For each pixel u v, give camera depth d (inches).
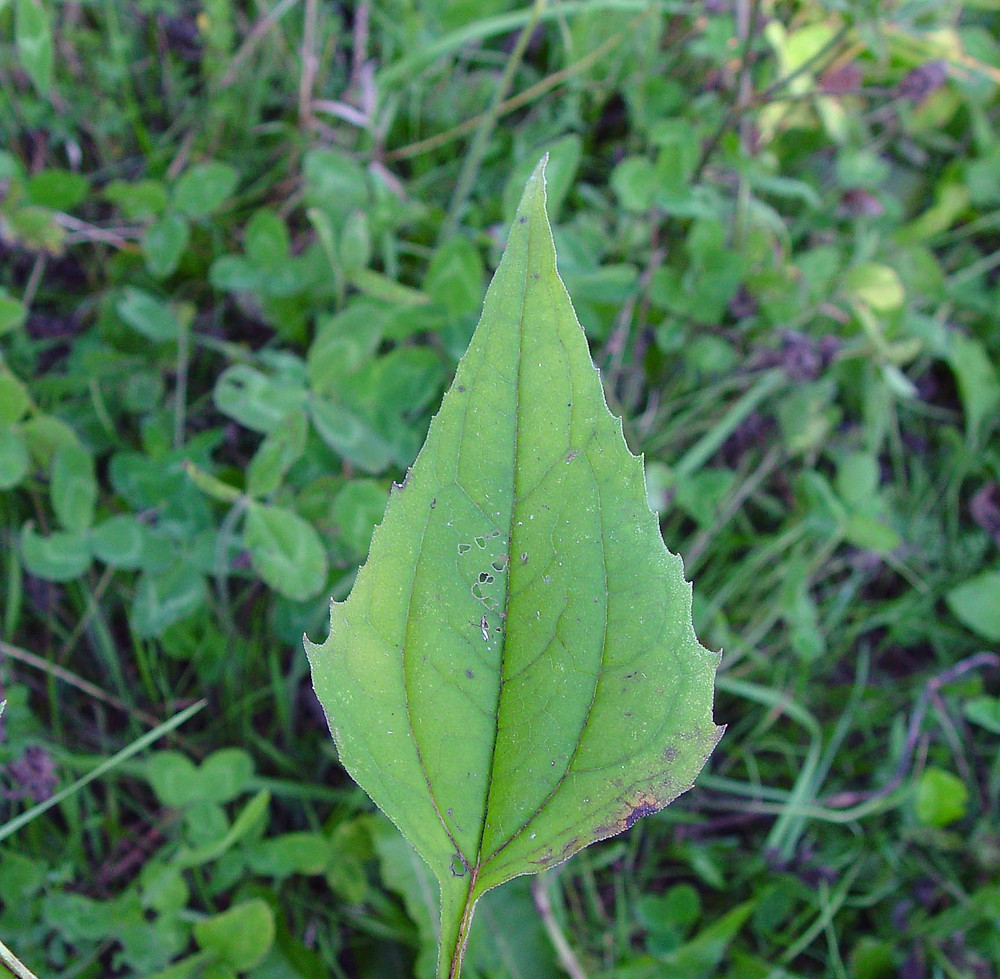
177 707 13.5
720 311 16.0
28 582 13.5
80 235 14.9
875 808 14.2
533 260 5.5
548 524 5.8
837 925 14.2
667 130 15.6
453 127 17.3
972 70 18.4
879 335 16.4
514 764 6.0
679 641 5.8
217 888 12.2
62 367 15.3
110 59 15.9
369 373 13.5
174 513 13.4
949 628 16.7
